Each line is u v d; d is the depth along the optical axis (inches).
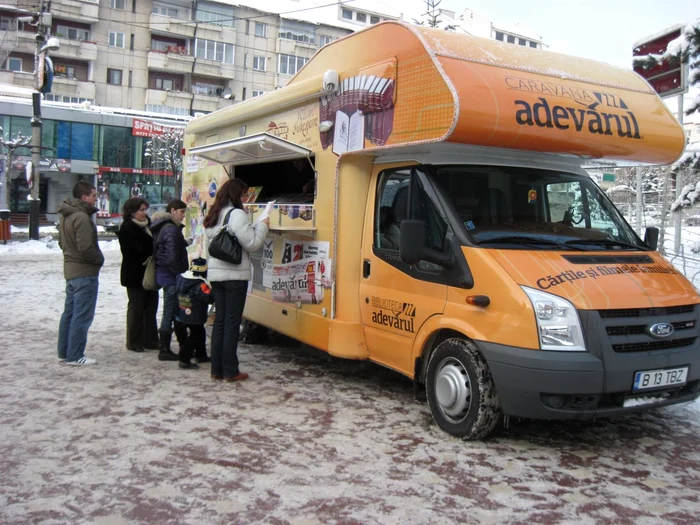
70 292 256.2
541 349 161.0
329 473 157.5
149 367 256.8
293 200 274.4
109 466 158.7
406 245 181.3
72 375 240.8
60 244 255.0
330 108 231.1
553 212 206.7
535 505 143.1
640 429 195.5
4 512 134.2
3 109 1429.6
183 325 254.7
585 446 180.4
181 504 139.8
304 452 170.6
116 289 478.0
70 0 1753.2
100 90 1836.9
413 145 187.9
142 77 1888.5
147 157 1574.8
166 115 1659.7
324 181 235.0
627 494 149.9
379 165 221.3
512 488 151.5
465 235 182.9
